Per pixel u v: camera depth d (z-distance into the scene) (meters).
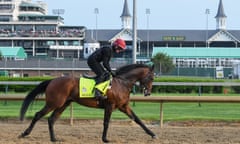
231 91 29.48
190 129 11.91
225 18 97.81
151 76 10.02
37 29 96.00
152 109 17.92
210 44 92.31
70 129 11.68
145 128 9.99
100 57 9.58
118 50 9.66
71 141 9.65
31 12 109.00
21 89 28.52
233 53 74.69
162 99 12.70
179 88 29.03
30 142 9.39
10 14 105.81
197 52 74.94
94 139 9.97
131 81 9.84
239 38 91.31
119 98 9.61
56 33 90.44
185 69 57.56
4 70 53.38
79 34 90.12
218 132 11.30
